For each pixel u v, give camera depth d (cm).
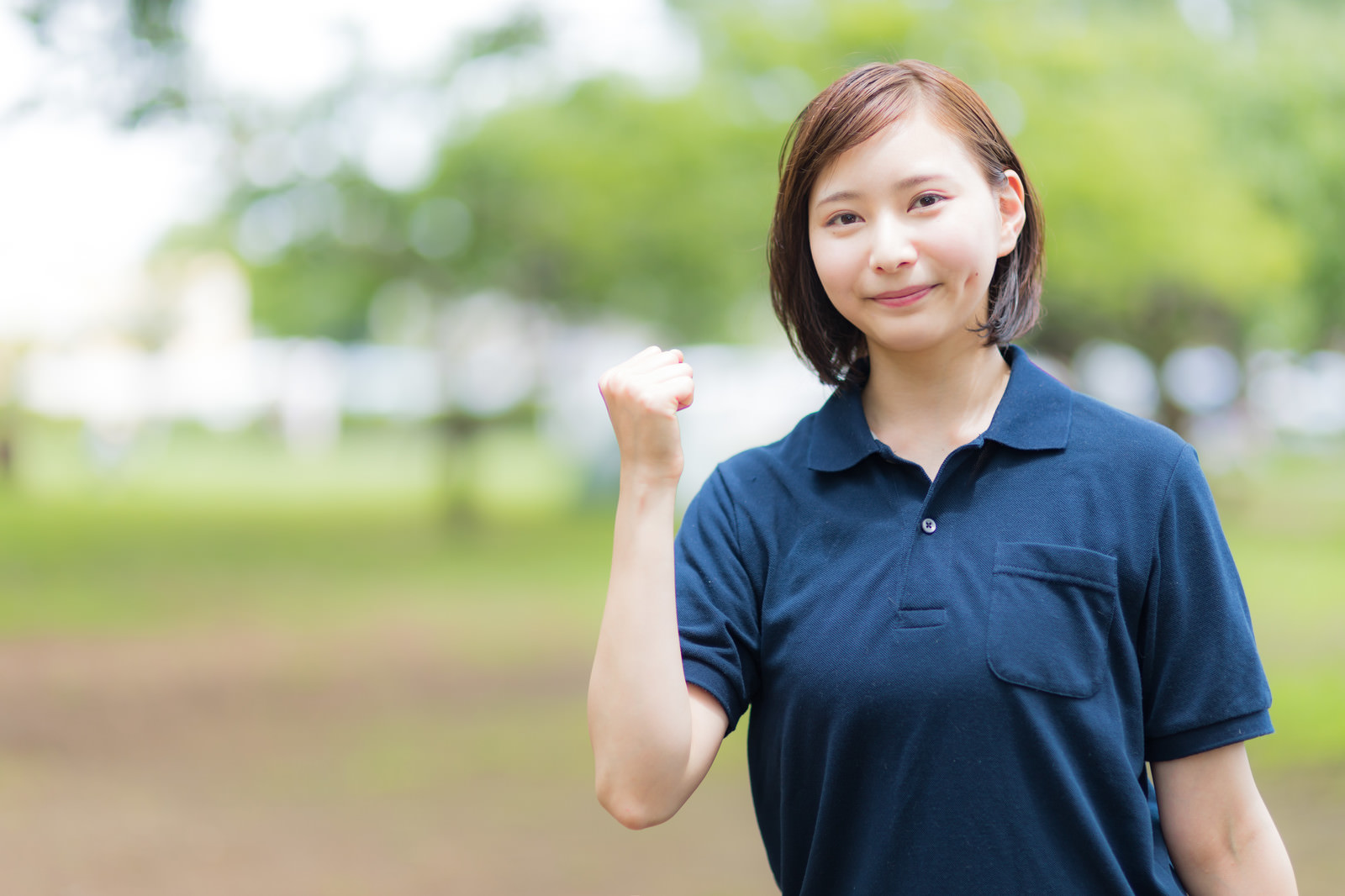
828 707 171
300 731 758
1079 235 1266
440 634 1077
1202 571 171
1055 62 1256
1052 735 164
